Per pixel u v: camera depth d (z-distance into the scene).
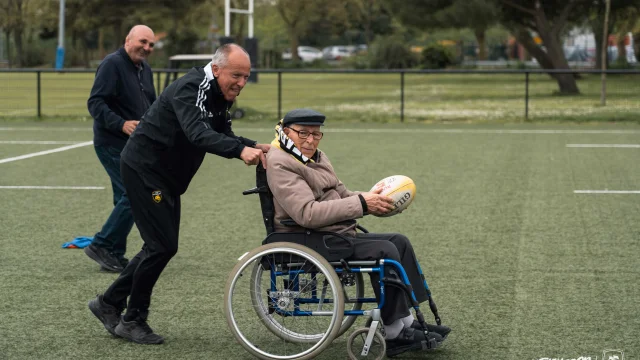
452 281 7.23
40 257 8.18
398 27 91.62
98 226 9.71
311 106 28.67
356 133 21.22
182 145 5.42
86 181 13.20
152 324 6.08
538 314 6.26
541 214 10.29
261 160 5.05
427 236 9.08
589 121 23.94
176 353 5.46
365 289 6.85
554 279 7.27
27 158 16.09
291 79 34.53
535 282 7.17
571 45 61.28
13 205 11.05
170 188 5.51
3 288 7.04
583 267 7.68
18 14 67.00
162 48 65.88
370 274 5.11
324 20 95.62
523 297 6.72
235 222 9.90
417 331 5.18
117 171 7.62
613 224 9.66
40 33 77.25
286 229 5.20
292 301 5.18
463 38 74.06
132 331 5.66
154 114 5.40
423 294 5.29
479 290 6.93
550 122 23.91
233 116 24.64
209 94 5.24
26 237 9.09
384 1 37.47
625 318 6.13
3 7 66.81
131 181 5.47
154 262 5.54
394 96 32.94
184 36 63.22
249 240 8.94
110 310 5.75
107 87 7.52
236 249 8.52
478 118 24.88
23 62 67.12
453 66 54.25
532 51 39.34
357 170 14.34
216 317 6.23
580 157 16.00
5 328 5.96
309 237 5.12
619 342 5.60
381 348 5.05
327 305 5.45
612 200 11.26
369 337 5.03
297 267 5.13
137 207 5.49
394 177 5.33
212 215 10.34
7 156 16.39
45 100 28.55
